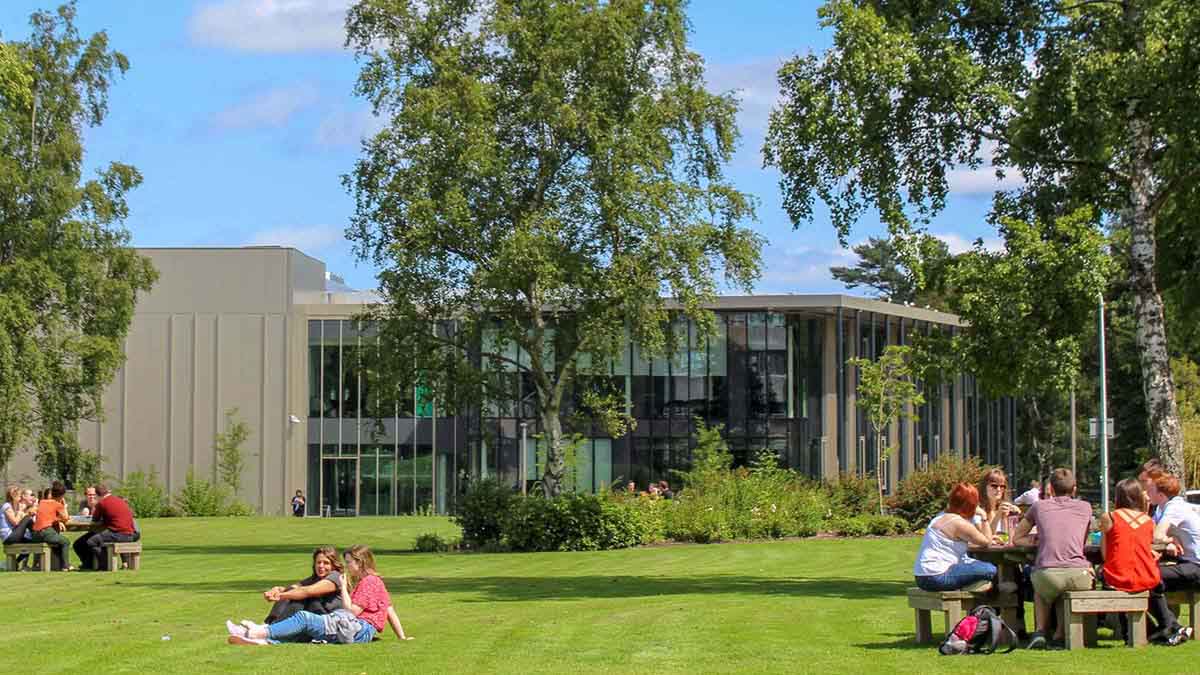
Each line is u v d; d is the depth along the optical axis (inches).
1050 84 909.8
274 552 1508.4
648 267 1592.0
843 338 2655.0
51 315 2030.0
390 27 1647.4
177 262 2800.2
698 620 679.1
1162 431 918.4
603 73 1590.8
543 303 1674.5
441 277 1630.2
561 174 1621.6
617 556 1370.6
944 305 952.3
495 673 498.0
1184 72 848.3
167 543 1704.0
